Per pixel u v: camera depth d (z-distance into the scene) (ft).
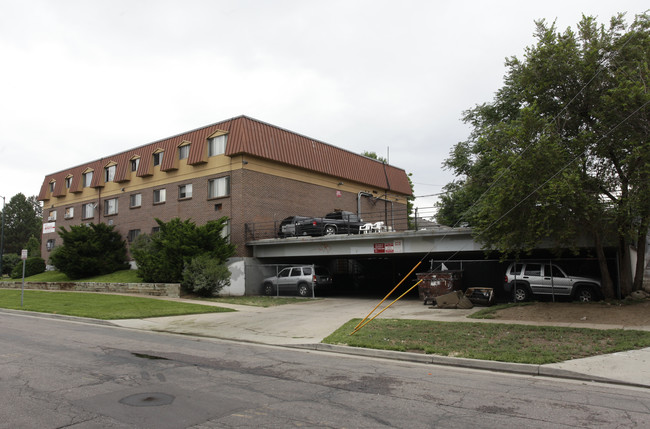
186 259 80.74
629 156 44.19
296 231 90.12
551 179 44.47
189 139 103.14
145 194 113.09
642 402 21.43
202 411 19.36
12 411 19.17
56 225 142.61
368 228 84.28
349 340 37.60
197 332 45.68
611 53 47.39
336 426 17.67
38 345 36.04
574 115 50.39
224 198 94.68
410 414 19.25
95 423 17.74
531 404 20.92
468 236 71.61
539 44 51.39
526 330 39.81
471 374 27.66
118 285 89.71
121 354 32.89
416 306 63.36
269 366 29.37
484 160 88.84
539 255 71.05
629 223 47.62
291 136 104.37
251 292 90.79
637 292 53.47
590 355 30.86
